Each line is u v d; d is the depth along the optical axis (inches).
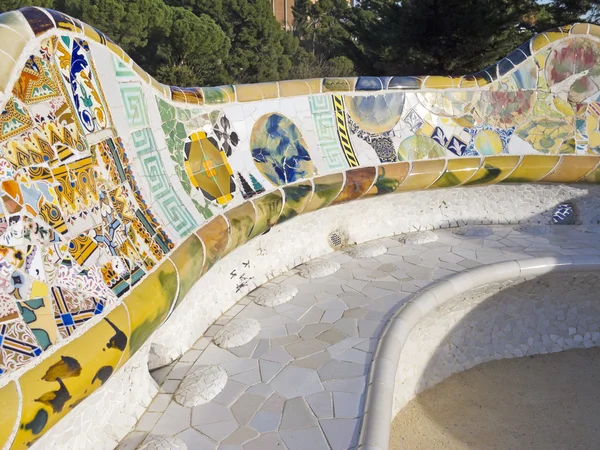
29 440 71.7
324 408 111.6
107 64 120.4
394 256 192.9
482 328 178.2
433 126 211.8
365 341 137.3
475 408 156.4
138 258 108.6
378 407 107.7
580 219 216.1
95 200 102.9
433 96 214.1
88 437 97.8
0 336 73.0
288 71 753.0
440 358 169.6
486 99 217.9
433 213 220.5
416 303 150.3
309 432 104.4
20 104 86.1
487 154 212.2
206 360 134.3
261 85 181.2
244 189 161.3
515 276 171.3
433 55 510.6
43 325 79.6
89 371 82.2
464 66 515.2
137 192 121.3
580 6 389.4
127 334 92.9
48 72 95.0
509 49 489.4
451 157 209.2
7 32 85.2
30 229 83.7
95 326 87.4
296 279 180.5
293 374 124.9
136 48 595.2
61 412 77.6
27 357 74.6
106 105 117.2
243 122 172.7
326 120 195.0
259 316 156.0
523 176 211.8
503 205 222.4
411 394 158.6
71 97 102.2
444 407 156.6
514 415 153.8
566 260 174.4
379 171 195.3
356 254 196.2
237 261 168.2
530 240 198.7
